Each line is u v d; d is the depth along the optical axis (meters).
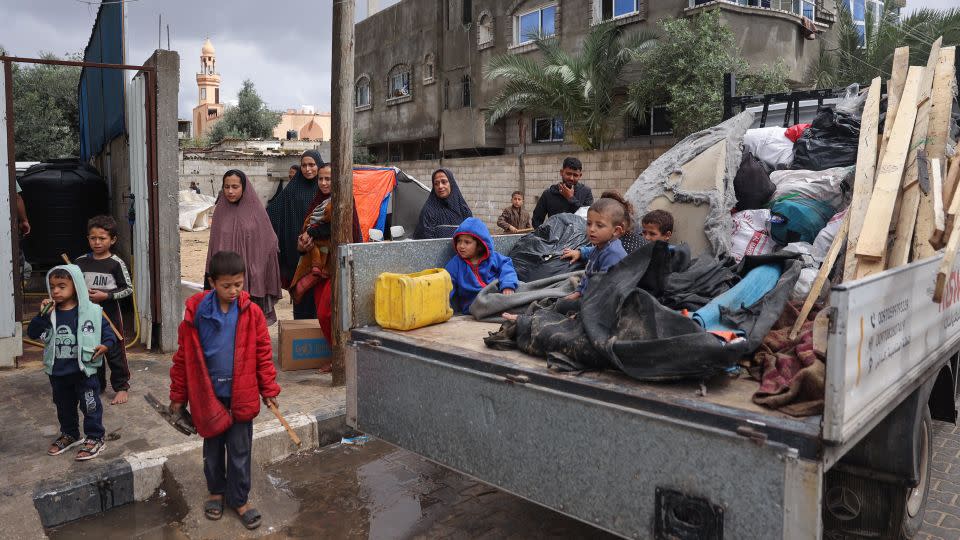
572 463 2.64
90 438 4.11
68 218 9.38
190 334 3.49
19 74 21.50
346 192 5.32
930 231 3.23
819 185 4.15
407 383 3.29
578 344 2.77
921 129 3.68
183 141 35.06
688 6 15.73
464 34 23.36
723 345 2.39
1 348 5.89
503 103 18.08
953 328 3.42
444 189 6.35
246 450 3.61
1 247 5.82
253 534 3.57
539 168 17.81
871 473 3.06
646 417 2.41
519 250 4.80
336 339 5.45
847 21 17.23
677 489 2.35
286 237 6.72
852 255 3.24
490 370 2.91
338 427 4.82
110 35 8.41
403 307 3.50
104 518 3.74
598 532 3.56
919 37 15.78
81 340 3.97
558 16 19.41
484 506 3.88
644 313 2.69
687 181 4.47
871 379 2.30
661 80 15.05
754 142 5.05
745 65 14.47
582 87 16.36
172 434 4.48
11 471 3.87
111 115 8.48
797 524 2.09
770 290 3.04
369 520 3.72
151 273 6.55
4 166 5.79
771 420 2.17
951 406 3.58
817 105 6.44
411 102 26.44
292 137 38.81
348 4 5.18
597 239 3.54
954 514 3.72
